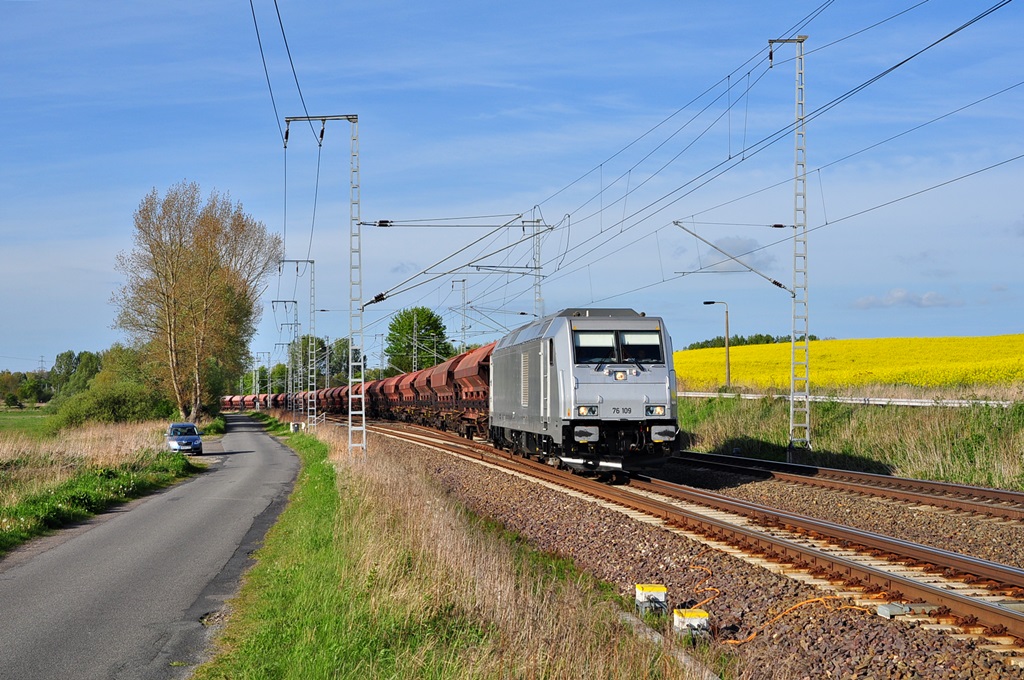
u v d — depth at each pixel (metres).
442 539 11.52
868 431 28.42
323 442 40.66
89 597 11.16
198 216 61.66
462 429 44.81
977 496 18.08
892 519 16.27
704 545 13.19
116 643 9.08
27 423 71.00
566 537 15.38
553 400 22.05
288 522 17.89
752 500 19.81
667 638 8.55
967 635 8.55
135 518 18.86
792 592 10.28
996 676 7.45
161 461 31.31
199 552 14.44
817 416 31.80
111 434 42.31
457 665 7.28
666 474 25.72
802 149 28.62
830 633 8.81
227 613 10.35
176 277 60.72
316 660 7.56
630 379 21.59
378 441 39.69
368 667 7.43
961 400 27.31
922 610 9.27
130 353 70.81
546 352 22.64
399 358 107.88
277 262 68.56
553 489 21.09
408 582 9.80
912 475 23.44
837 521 16.45
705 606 10.39
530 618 8.56
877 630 8.66
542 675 7.22
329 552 12.48
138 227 60.09
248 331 66.81
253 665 7.97
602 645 8.22
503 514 18.48
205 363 65.50
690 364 64.38
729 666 8.20
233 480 27.84
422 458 31.73
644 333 22.08
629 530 14.91
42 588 11.70
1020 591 10.03
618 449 21.62
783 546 12.29
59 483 22.36
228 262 65.00
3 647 8.93
